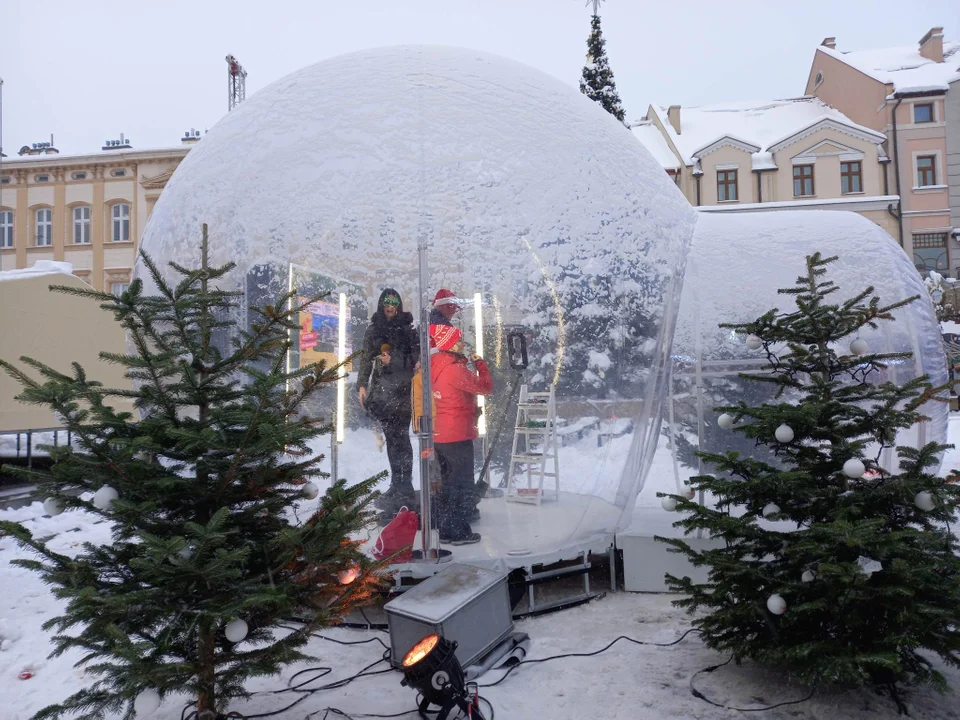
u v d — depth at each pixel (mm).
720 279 5984
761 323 3885
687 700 3498
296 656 3037
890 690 3473
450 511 4730
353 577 3219
